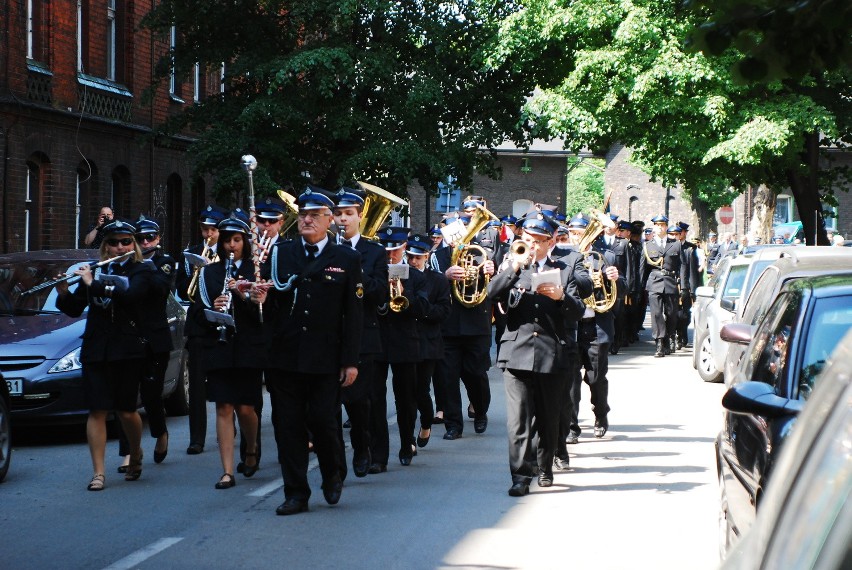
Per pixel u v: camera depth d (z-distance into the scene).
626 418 15.23
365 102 31.05
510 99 32.25
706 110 28.59
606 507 9.61
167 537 8.49
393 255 11.87
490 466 11.73
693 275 27.02
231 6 30.94
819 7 5.05
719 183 33.34
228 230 10.75
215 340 10.66
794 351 6.57
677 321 25.64
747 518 6.19
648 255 25.20
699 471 11.33
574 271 10.12
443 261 14.30
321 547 8.15
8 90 25.52
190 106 31.52
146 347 10.77
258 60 30.22
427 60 31.36
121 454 11.38
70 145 28.33
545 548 8.14
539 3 30.66
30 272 14.77
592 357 13.27
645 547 8.20
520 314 10.10
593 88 30.39
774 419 5.95
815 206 32.56
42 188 27.48
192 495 10.23
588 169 116.50
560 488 10.50
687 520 9.11
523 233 10.02
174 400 15.79
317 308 9.24
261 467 11.84
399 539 8.40
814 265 11.74
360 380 10.77
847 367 2.14
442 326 13.76
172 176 34.97
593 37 30.72
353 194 10.82
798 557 1.83
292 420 9.39
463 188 33.34
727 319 18.81
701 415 15.46
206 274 10.76
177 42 33.28
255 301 9.29
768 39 5.23
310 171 32.78
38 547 8.20
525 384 10.16
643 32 28.86
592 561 7.78
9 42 25.53
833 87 30.69
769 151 29.67
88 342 10.55
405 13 30.92
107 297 10.43
